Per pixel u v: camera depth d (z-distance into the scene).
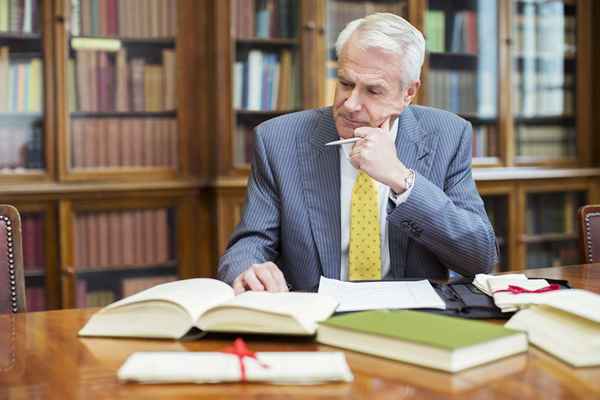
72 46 3.47
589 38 4.46
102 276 3.52
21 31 3.39
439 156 1.95
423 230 1.75
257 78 3.71
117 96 3.56
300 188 1.93
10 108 3.39
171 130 3.65
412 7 3.96
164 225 3.61
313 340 1.22
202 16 3.66
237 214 3.63
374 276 1.87
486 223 1.87
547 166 4.36
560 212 4.36
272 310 1.19
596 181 4.43
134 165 3.60
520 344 1.13
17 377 1.06
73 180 3.46
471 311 1.36
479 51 4.16
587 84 4.47
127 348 1.20
